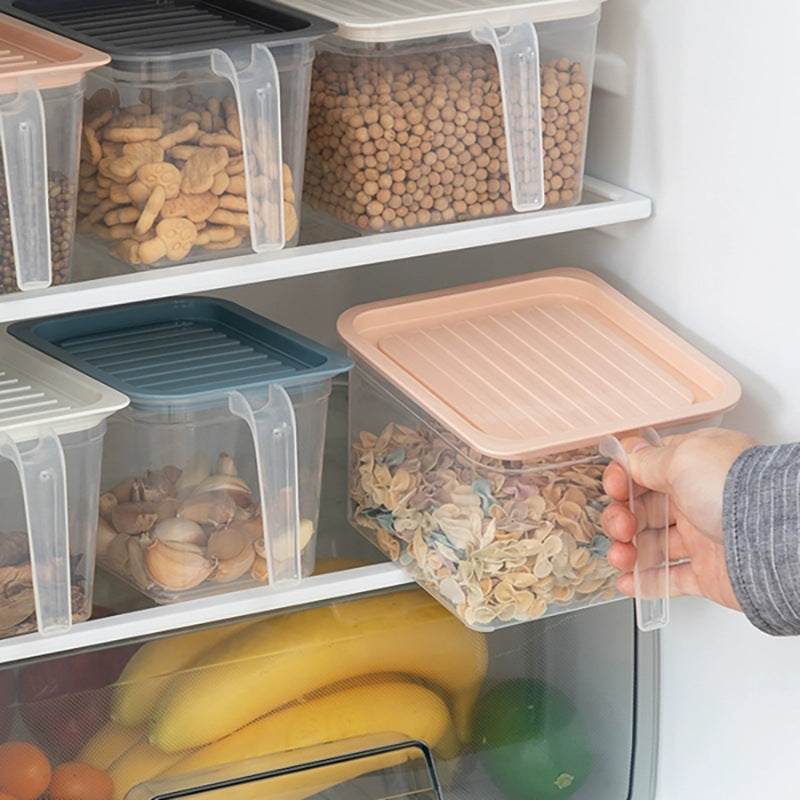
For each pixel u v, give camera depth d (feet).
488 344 4.58
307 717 4.38
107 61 3.75
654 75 4.50
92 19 4.44
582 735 4.77
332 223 4.45
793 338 4.18
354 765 4.40
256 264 4.04
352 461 4.57
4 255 3.77
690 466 3.81
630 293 4.82
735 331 4.39
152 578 4.17
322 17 4.15
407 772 4.45
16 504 3.86
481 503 4.04
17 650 3.95
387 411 4.37
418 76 4.18
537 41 4.24
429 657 4.49
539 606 4.19
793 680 4.38
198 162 3.98
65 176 3.84
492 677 4.58
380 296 5.98
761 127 4.15
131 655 4.15
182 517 4.12
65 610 3.97
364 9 4.27
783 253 4.16
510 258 5.36
